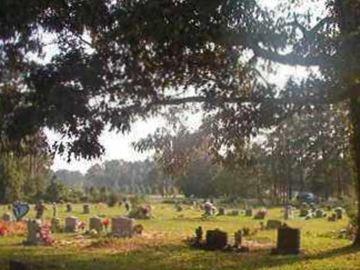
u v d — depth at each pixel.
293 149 29.69
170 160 19.06
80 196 98.38
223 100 13.55
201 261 22.16
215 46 11.82
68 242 28.91
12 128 11.59
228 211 67.12
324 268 20.59
